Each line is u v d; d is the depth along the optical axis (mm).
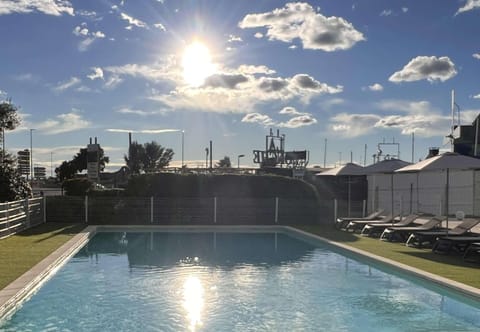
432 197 28438
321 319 8312
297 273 12297
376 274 12078
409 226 17766
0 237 16016
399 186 30531
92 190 26906
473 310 8625
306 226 23375
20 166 28625
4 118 27594
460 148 42344
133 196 25812
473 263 11859
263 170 39375
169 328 7781
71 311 8641
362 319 8289
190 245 17969
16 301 8430
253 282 11219
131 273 12195
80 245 16281
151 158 78188
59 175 76188
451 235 14719
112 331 7590
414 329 7773
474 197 27469
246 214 24625
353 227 20812
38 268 10547
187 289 10445
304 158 49438
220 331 7660
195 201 24375
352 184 32531
